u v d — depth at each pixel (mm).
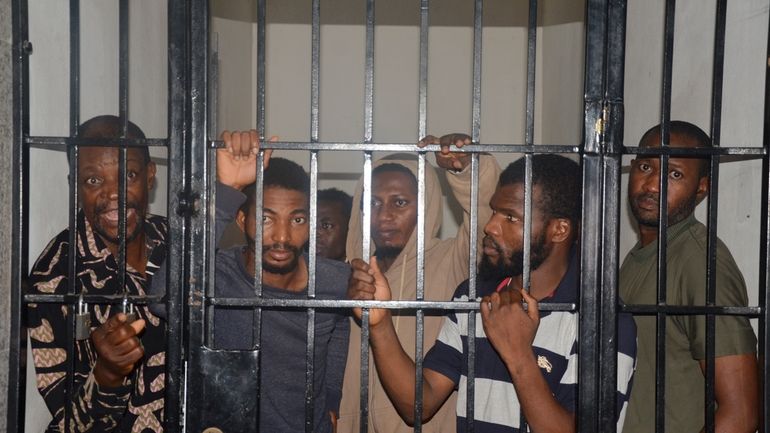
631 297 2336
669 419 2172
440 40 5836
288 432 2303
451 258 2740
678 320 2195
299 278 2408
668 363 2193
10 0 1866
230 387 1914
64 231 2295
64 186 2477
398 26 5828
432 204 2775
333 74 5820
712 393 1900
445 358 2248
